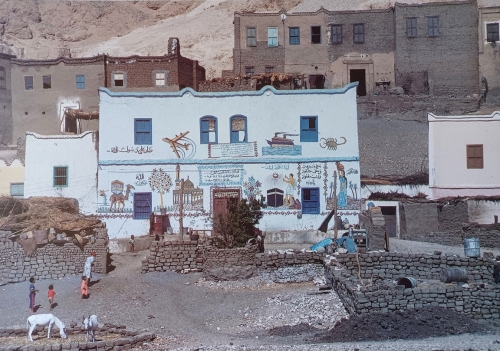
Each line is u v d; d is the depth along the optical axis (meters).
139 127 39.25
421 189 43.22
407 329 22.86
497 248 38.31
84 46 107.44
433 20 55.88
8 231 31.34
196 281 30.94
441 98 52.56
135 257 35.31
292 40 56.62
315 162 39.03
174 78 52.94
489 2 65.00
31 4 111.12
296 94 39.53
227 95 39.47
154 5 120.50
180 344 23.12
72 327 24.45
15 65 54.72
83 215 38.53
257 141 39.19
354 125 39.34
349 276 27.55
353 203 38.75
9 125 53.97
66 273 31.66
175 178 38.88
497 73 55.12
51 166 41.53
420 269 29.12
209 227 38.50
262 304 27.48
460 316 24.11
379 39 56.25
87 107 53.69
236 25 56.72
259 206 37.81
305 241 37.94
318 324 24.91
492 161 43.00
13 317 26.42
